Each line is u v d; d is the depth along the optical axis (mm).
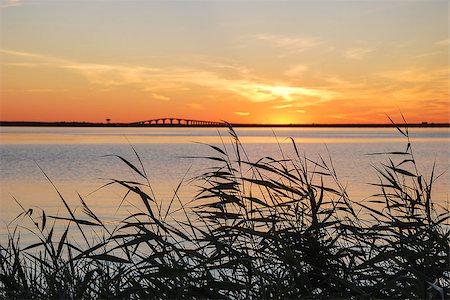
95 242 6328
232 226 3400
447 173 37844
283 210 3816
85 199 23188
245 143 131750
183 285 3250
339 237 3678
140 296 3289
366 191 23547
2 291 3357
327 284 3430
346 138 190250
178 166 52469
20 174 43656
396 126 3955
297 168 3871
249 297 3312
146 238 3312
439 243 3492
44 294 3354
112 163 58406
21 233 12688
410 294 3189
